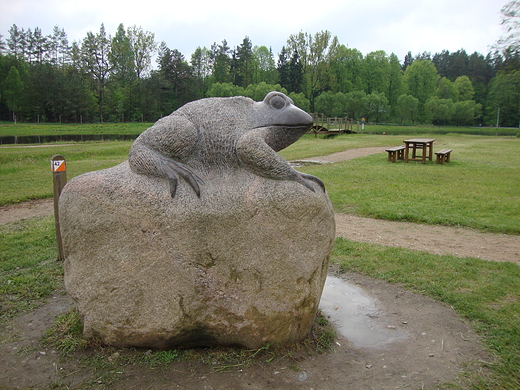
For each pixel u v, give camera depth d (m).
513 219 6.39
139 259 2.56
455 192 8.49
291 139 2.96
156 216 2.53
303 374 2.50
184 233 2.54
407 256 4.71
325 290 3.91
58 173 4.48
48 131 32.06
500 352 2.76
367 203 7.50
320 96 43.06
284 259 2.60
